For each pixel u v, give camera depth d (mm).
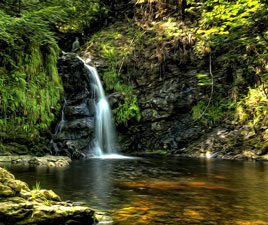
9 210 2484
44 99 10633
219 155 10766
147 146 13078
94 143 11453
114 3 16719
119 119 12828
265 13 10180
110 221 2877
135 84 13859
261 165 8172
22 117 9945
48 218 2580
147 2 15266
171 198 3914
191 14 14180
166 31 14102
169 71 13508
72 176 5879
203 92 12891
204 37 12984
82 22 16578
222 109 12289
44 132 10461
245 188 4668
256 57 12141
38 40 11023
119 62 14070
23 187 3131
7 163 7961
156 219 2953
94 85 12805
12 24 9539
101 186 4789
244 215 3109
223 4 9188
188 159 10148
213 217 3037
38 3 11672
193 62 13312
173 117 13094
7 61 10156
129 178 5703
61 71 11945
